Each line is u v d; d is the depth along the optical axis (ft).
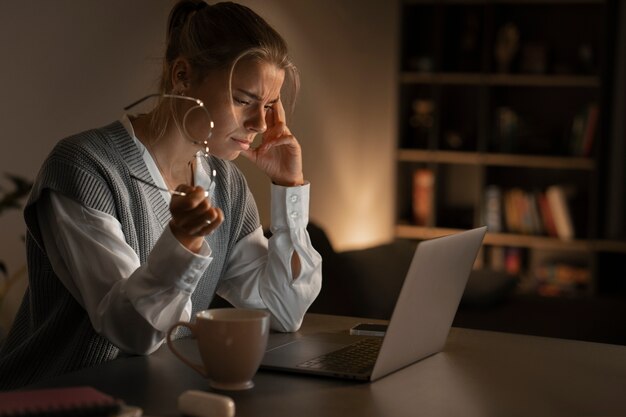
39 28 8.45
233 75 5.69
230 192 6.56
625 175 18.26
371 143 16.92
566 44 18.42
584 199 18.45
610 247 17.51
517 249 18.35
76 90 8.84
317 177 14.38
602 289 18.03
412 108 18.93
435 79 18.03
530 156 17.75
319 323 6.34
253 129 5.82
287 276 6.07
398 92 18.24
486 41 17.87
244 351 4.26
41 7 8.45
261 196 11.71
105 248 5.32
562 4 18.37
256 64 5.71
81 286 5.29
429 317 5.00
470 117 18.97
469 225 18.75
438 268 4.87
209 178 6.38
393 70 17.99
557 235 18.10
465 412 4.09
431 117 18.65
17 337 6.08
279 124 6.37
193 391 3.92
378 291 12.94
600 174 17.74
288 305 5.99
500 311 14.06
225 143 5.86
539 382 4.70
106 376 4.54
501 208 18.42
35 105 8.47
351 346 5.27
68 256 5.36
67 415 3.53
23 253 8.74
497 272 15.11
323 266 12.00
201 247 4.97
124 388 4.31
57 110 8.68
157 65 9.72
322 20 14.12
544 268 18.22
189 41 5.87
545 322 13.51
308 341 5.43
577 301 14.85
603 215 18.11
